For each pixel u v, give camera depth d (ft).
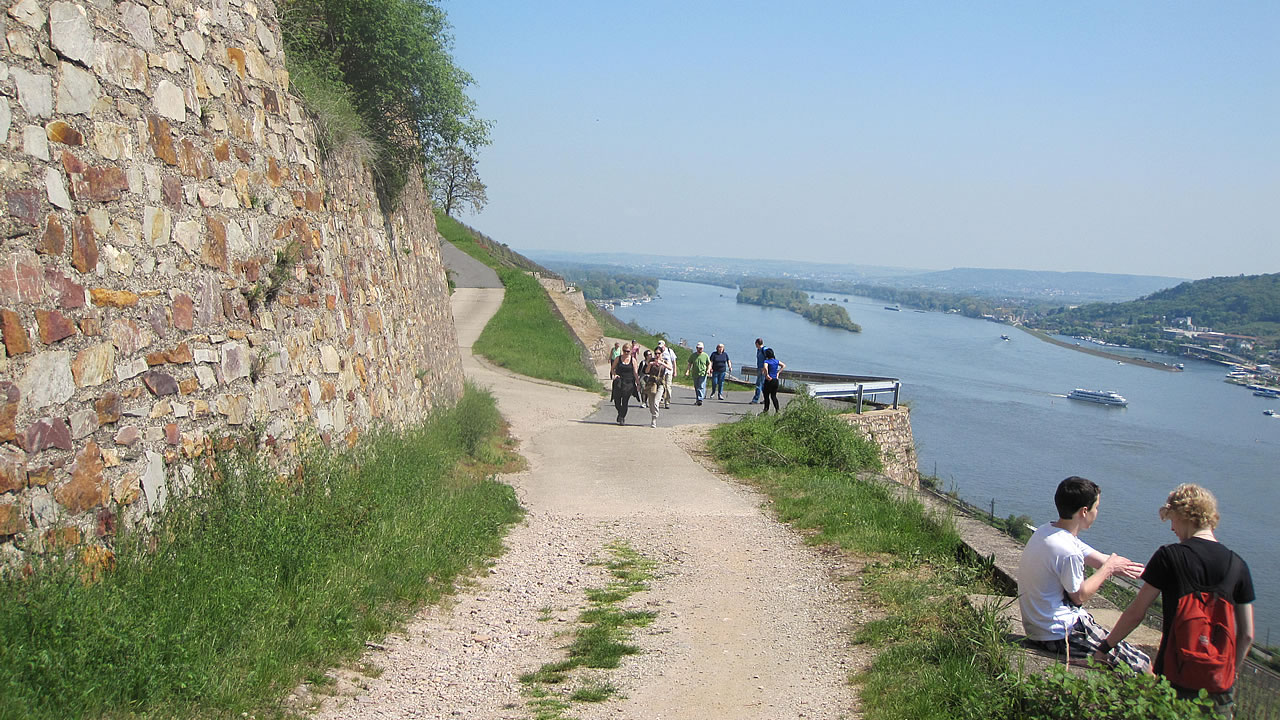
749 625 22.89
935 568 26.53
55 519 15.43
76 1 17.76
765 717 16.81
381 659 19.16
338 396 31.04
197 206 22.11
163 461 19.13
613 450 52.85
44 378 15.61
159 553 17.75
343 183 35.35
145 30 20.52
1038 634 17.89
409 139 47.62
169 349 19.97
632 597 25.49
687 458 50.62
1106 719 13.28
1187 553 14.26
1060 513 18.47
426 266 55.26
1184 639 13.94
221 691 15.05
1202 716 12.64
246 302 24.39
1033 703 14.51
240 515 20.29
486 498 34.09
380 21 41.27
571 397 84.17
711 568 28.60
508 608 24.11
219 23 24.86
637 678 19.06
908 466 68.85
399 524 26.09
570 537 32.53
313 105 32.50
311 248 30.07
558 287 182.80
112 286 18.02
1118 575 18.52
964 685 16.46
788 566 28.71
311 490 24.70
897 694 17.08
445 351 60.54
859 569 27.66
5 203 15.15
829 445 49.06
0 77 15.39
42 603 13.82
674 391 94.94
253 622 17.48
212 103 23.68
